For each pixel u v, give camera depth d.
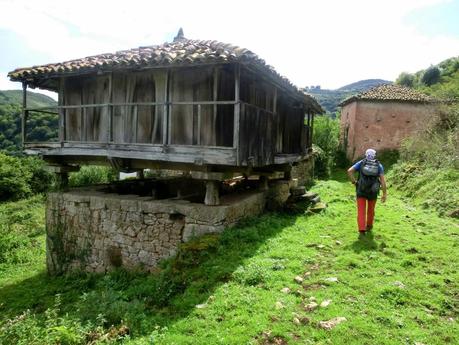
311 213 7.68
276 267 4.54
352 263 4.68
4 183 21.19
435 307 3.57
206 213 5.81
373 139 18.83
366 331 3.12
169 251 6.15
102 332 3.51
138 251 6.44
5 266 9.12
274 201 8.20
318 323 3.26
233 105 5.97
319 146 19.83
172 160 5.88
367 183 5.91
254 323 3.28
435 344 2.96
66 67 6.23
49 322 4.01
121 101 6.54
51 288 6.79
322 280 4.18
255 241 5.56
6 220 15.20
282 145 8.78
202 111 5.88
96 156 7.38
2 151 24.81
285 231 6.33
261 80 6.69
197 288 4.20
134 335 3.45
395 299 3.71
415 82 32.75
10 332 3.69
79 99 7.04
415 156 13.06
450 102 14.67
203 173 5.89
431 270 4.46
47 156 7.67
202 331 3.26
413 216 7.45
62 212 7.39
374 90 20.03
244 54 4.92
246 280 4.18
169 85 5.93
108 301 4.30
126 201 6.54
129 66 5.61
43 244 11.31
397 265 4.63
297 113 10.09
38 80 7.17
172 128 6.10
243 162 5.61
